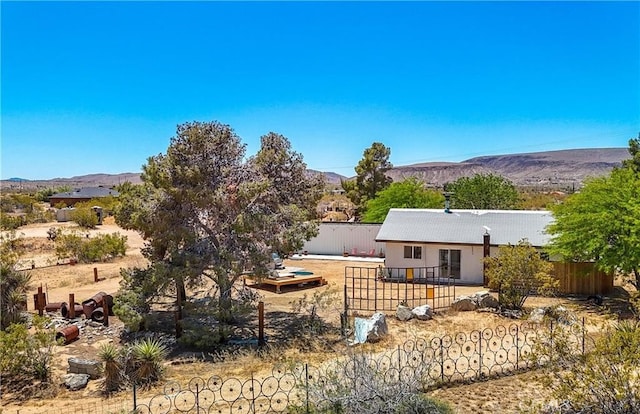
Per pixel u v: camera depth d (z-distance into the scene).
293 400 11.95
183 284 19.25
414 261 28.58
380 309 21.73
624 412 9.12
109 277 29.72
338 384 10.87
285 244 19.02
